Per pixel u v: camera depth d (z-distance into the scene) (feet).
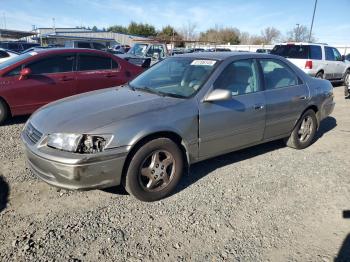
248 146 13.76
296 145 16.11
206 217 9.97
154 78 13.69
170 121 10.55
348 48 133.28
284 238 9.09
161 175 10.75
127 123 9.78
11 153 14.60
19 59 20.02
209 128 11.73
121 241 8.70
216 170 13.47
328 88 17.38
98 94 12.75
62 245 8.45
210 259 8.16
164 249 8.46
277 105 14.12
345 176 13.28
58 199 10.73
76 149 9.24
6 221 9.39
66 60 21.15
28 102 19.79
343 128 21.09
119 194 11.22
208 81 11.90
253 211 10.41
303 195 11.59
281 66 15.06
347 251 8.61
